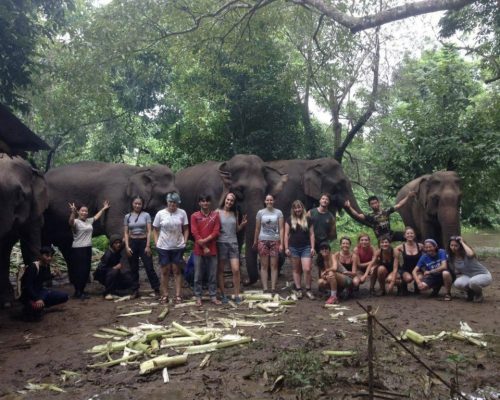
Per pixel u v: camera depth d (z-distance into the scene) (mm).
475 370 4898
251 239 9469
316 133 19469
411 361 5109
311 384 4520
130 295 8805
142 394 4461
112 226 10023
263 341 5777
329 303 7836
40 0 11375
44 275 7578
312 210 8734
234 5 14297
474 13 14445
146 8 13297
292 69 17031
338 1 13766
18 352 5812
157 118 20344
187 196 11070
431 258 8250
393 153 15703
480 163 14242
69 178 10578
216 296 8094
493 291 8844
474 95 19938
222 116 17516
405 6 7305
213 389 4520
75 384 4762
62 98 16609
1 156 8141
